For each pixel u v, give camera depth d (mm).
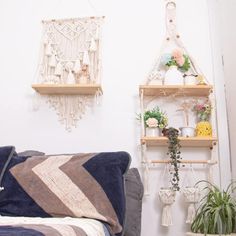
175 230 2213
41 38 2584
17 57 2574
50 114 2471
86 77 2410
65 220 1423
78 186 1649
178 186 2193
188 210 2150
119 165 1704
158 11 2557
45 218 1514
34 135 2451
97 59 2486
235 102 2244
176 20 2541
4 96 2527
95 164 1709
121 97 2457
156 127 2246
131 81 2475
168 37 2508
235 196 2182
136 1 2584
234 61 2270
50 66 2490
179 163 2258
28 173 1719
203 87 2234
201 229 1882
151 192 2283
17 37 2604
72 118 2449
